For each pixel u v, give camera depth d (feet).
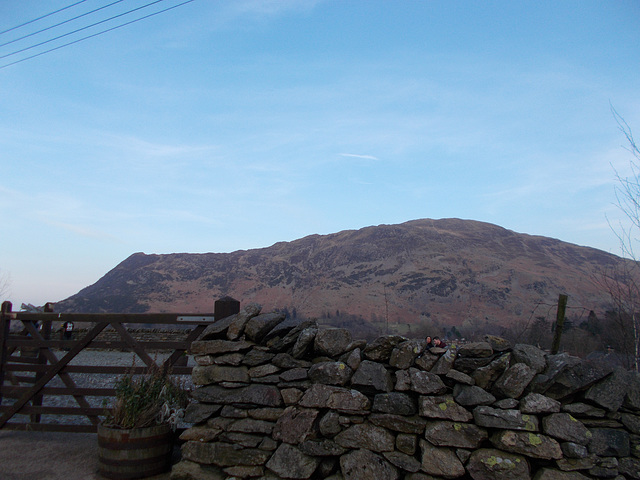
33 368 19.17
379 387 14.38
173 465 15.35
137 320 18.67
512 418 13.29
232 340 16.14
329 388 14.74
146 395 16.47
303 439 14.46
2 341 19.60
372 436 14.06
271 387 15.43
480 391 13.76
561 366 13.71
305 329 15.87
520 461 13.07
